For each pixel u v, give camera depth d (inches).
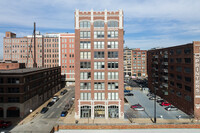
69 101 2625.5
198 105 1851.6
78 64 1865.2
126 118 1887.3
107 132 1512.1
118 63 1870.1
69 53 4517.7
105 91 1867.6
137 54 6382.9
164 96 2785.4
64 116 1958.7
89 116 1884.8
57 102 2716.5
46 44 4616.1
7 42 4714.6
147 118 1878.7
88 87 1872.5
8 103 1964.8
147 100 2790.4
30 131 1524.4
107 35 1872.5
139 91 3622.0
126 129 1574.8
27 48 4685.0
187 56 2016.5
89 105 1868.8
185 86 2076.8
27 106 2113.7
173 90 2428.6
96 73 1873.8
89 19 1868.8
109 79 1871.3
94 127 1566.2
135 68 6387.8
